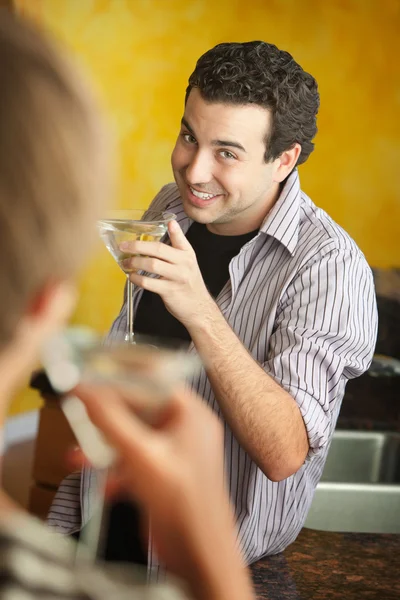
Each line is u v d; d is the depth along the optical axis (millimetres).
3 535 422
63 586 421
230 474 1716
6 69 402
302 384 1601
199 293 1536
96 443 541
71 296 446
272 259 1783
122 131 5020
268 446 1562
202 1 4871
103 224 1492
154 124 5023
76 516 1797
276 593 1521
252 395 1557
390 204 4809
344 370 1748
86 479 1752
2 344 419
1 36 410
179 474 502
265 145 1735
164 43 4949
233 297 1784
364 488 2246
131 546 1659
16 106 397
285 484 1729
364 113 4746
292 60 1744
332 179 4793
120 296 5141
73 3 4945
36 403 5230
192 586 502
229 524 513
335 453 2660
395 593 1549
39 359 457
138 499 517
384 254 4844
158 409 539
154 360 584
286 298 1724
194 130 1720
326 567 1664
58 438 3744
